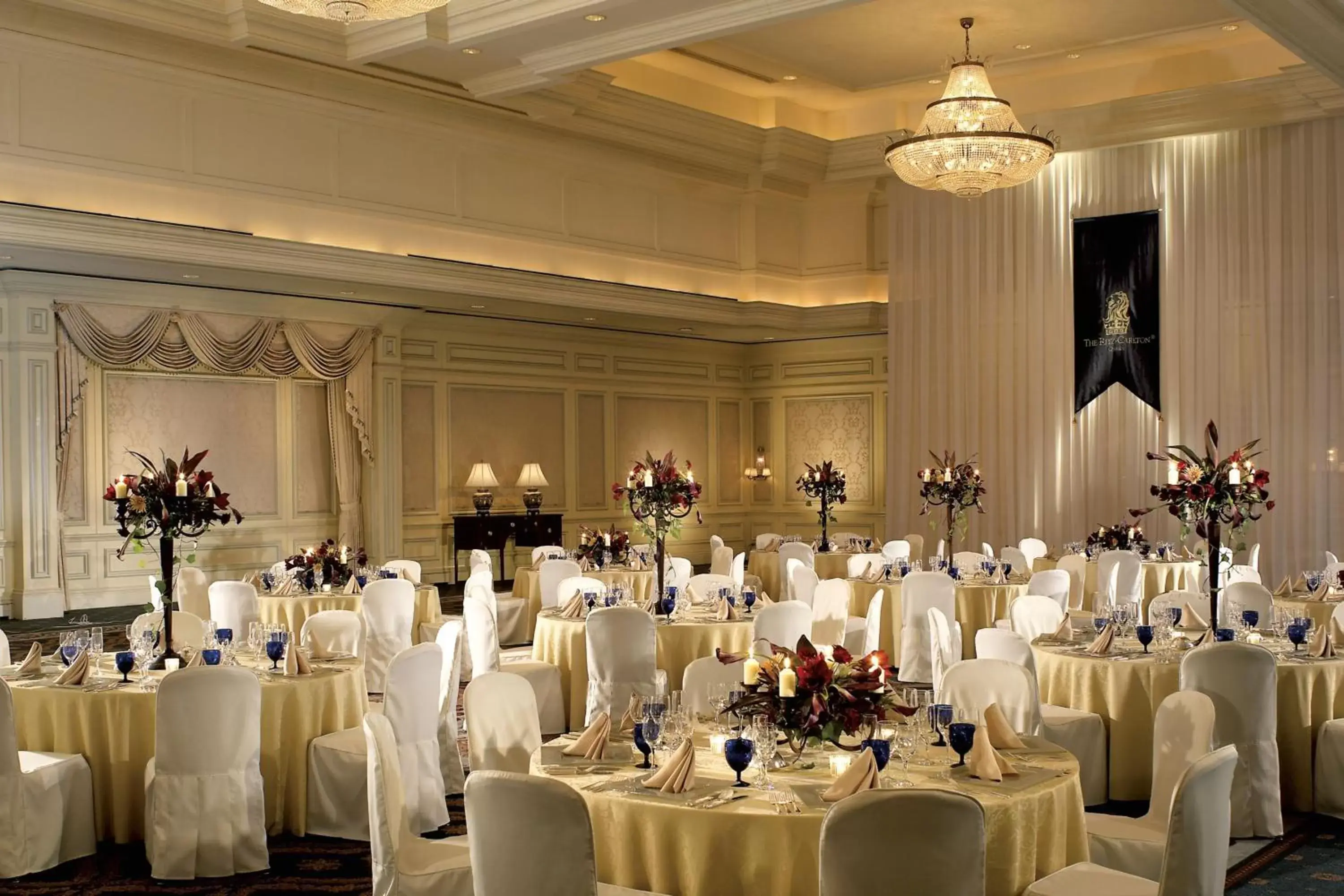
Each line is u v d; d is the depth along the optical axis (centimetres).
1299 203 1267
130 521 582
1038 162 1077
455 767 612
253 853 504
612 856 369
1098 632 693
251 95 1105
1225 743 542
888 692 402
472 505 1495
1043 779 383
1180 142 1343
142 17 955
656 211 1488
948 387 1498
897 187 1537
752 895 349
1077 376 1409
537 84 1063
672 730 397
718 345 1811
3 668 589
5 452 1107
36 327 1107
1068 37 1247
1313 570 1213
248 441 1281
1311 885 487
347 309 1323
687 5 900
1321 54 821
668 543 1717
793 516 1803
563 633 770
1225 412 1310
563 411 1608
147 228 1016
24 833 494
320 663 600
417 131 1230
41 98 984
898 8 1158
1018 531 1447
